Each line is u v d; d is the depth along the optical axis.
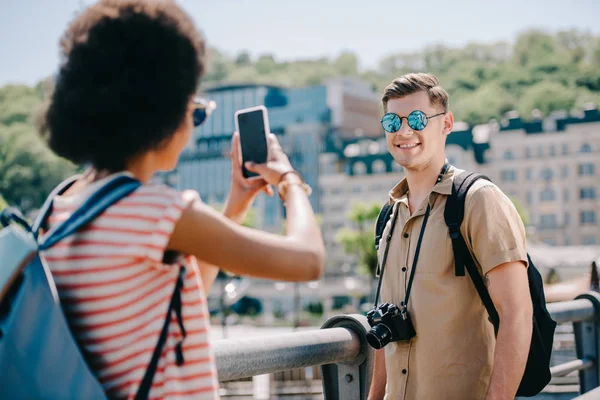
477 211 2.63
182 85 1.62
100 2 1.63
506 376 2.53
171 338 1.54
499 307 2.59
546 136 85.81
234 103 106.19
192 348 1.54
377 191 91.75
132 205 1.52
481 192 2.65
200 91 1.71
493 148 87.50
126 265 1.50
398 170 91.25
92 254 1.51
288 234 1.65
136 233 1.50
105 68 1.58
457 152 87.19
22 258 1.43
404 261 2.80
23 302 1.42
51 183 113.50
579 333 4.45
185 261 1.56
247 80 180.00
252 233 1.59
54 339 1.41
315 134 95.50
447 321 2.69
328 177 93.44
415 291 2.74
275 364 2.40
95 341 1.51
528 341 2.57
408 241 2.81
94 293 1.50
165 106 1.61
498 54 172.50
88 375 1.40
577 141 84.94
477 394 2.68
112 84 1.57
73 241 1.52
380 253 2.95
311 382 12.34
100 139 1.59
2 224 1.57
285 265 1.58
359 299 78.00
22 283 1.44
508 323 2.56
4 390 1.39
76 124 1.58
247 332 64.50
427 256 2.72
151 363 1.51
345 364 2.89
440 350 2.69
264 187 1.90
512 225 2.63
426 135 2.81
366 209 77.50
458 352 2.68
